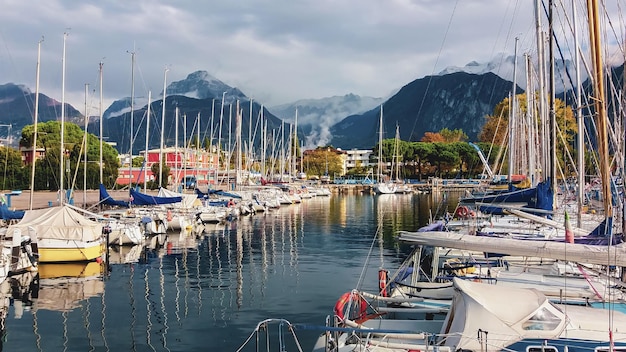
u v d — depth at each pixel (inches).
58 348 643.5
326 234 1833.2
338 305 510.0
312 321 759.7
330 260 1290.6
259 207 2763.3
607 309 462.3
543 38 1162.6
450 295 601.6
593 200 1076.5
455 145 5393.7
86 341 670.5
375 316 531.2
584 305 512.4
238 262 1266.0
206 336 690.2
